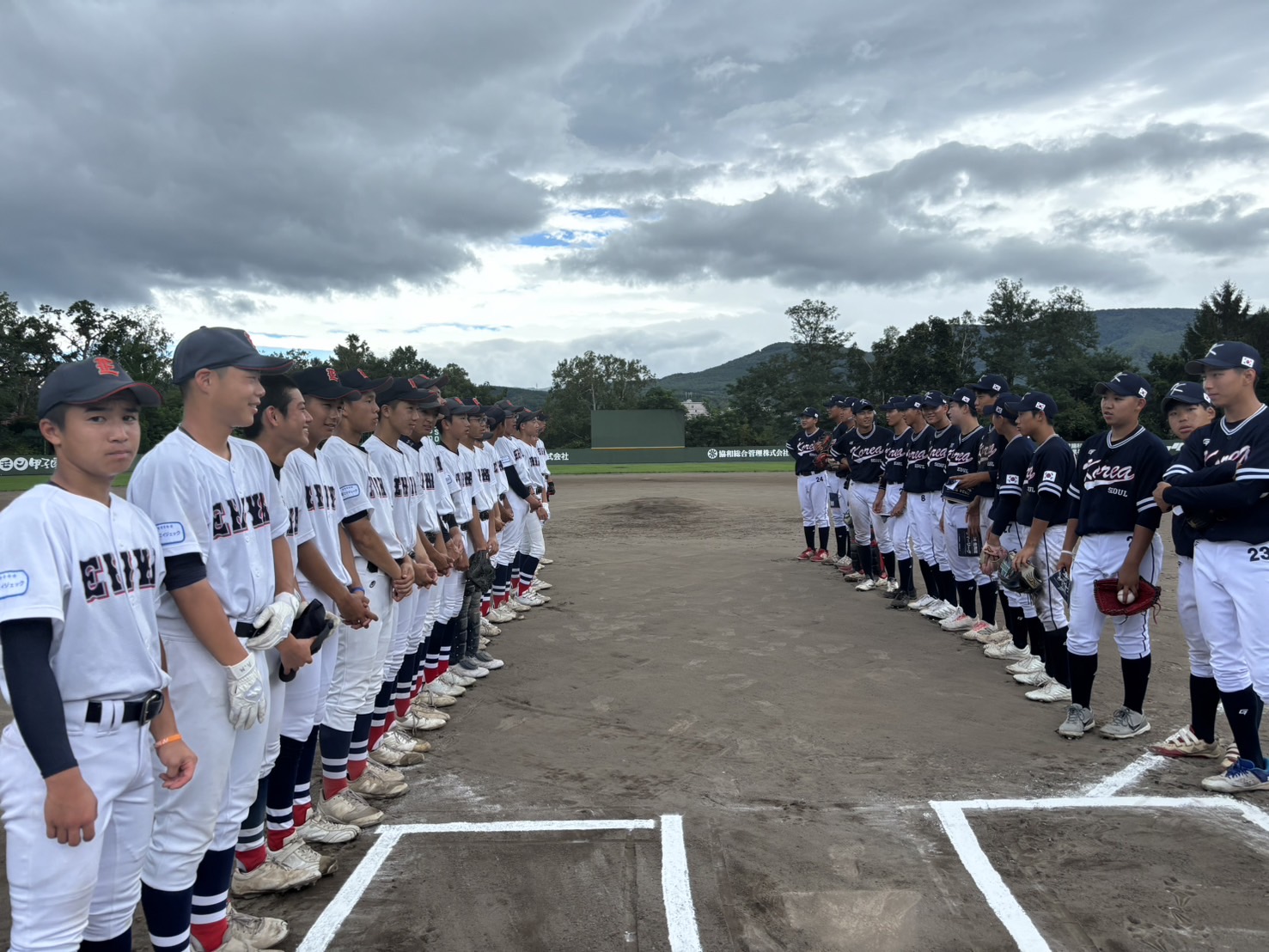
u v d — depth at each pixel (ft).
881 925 9.44
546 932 9.35
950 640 23.06
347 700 12.46
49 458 114.73
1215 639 13.05
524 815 12.41
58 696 6.21
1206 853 11.08
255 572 8.88
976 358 219.61
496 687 19.02
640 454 137.80
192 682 7.89
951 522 23.35
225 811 8.79
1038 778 13.66
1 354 149.07
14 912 6.42
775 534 47.34
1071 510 16.94
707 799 12.90
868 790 13.24
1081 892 10.13
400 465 15.39
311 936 9.34
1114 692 18.40
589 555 39.42
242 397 8.56
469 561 20.01
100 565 6.68
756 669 20.22
